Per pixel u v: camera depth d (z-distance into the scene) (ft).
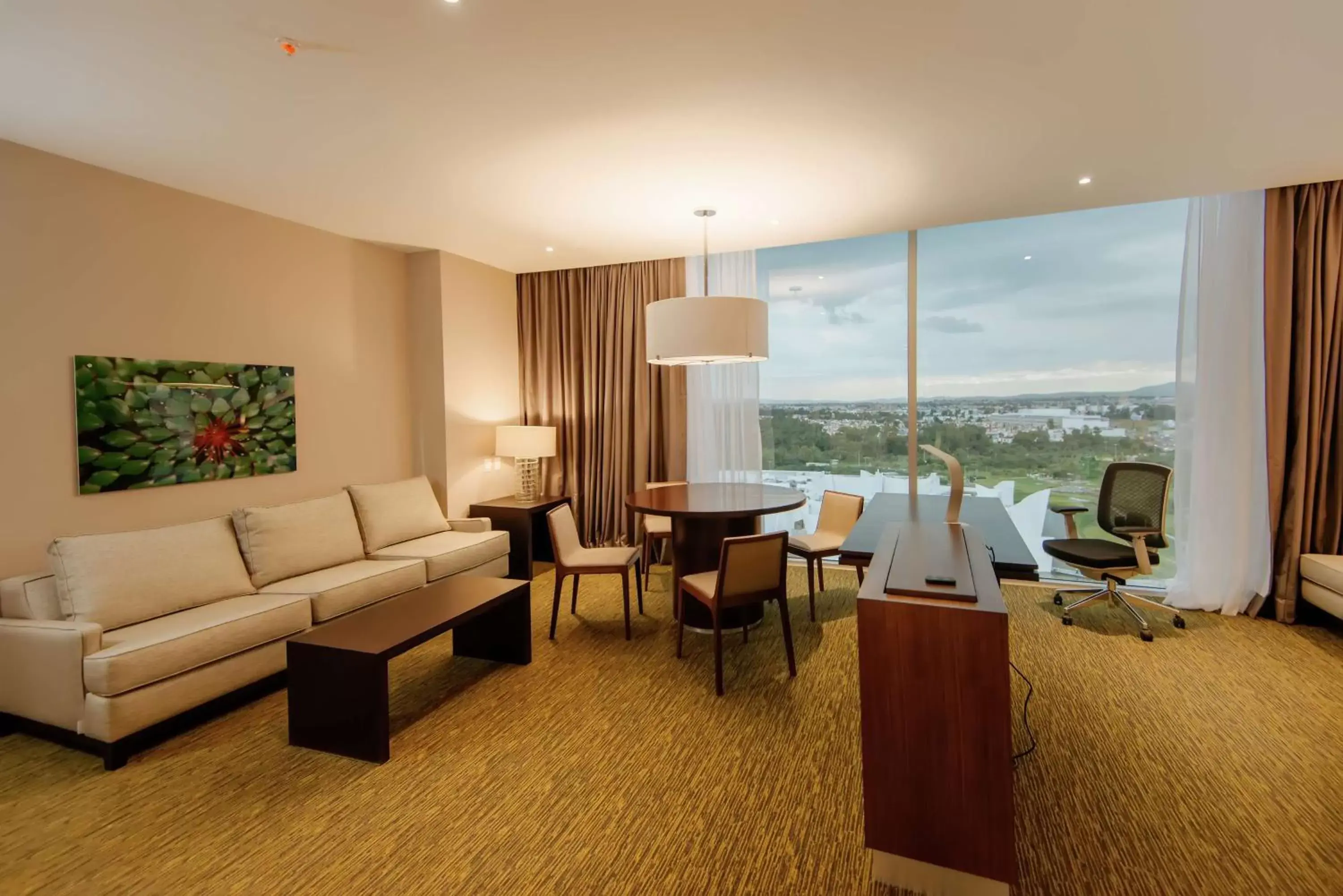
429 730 8.52
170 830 6.51
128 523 10.52
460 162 10.09
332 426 13.97
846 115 8.65
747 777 7.34
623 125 8.86
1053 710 8.80
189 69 7.25
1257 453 12.25
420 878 5.79
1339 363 11.78
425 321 15.89
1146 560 11.53
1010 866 5.19
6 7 6.00
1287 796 6.81
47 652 7.92
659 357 11.97
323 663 7.98
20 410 9.23
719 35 6.73
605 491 17.85
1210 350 12.48
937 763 5.35
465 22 6.43
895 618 5.41
